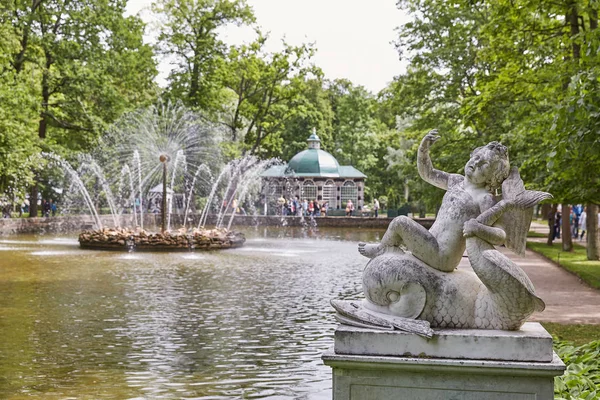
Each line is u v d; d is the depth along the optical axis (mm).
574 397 6488
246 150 56156
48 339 10773
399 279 4840
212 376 8578
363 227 51281
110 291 16391
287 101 55844
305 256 26500
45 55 42562
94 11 42844
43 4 41844
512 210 4965
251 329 11711
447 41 33750
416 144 39844
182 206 54000
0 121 33719
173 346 10320
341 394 4738
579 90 11828
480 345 4582
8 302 14578
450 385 4590
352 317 4902
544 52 20406
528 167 18109
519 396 4520
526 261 24109
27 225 40719
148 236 28516
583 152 12383
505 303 4723
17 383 8172
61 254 26266
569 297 15070
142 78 48656
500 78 19672
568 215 27922
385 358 4617
